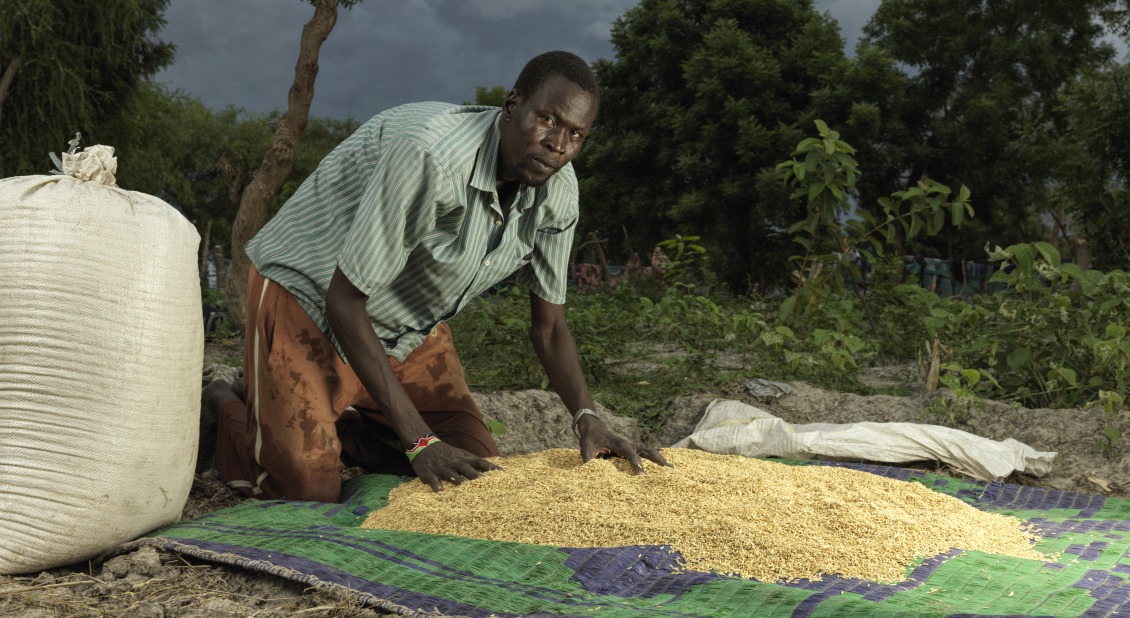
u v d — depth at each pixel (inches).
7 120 626.5
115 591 97.7
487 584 95.7
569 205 142.1
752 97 863.7
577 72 119.3
